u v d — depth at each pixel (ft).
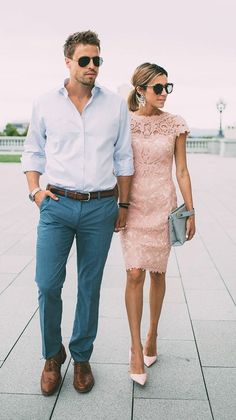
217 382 8.34
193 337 10.25
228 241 19.67
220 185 41.32
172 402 7.74
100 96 7.61
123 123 7.93
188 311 11.78
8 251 17.95
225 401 7.76
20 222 23.90
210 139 99.91
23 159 8.23
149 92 8.42
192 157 88.43
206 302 12.42
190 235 8.91
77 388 8.00
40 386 8.20
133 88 8.88
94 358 9.25
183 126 8.57
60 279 7.83
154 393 8.00
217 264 16.15
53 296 7.80
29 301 12.44
